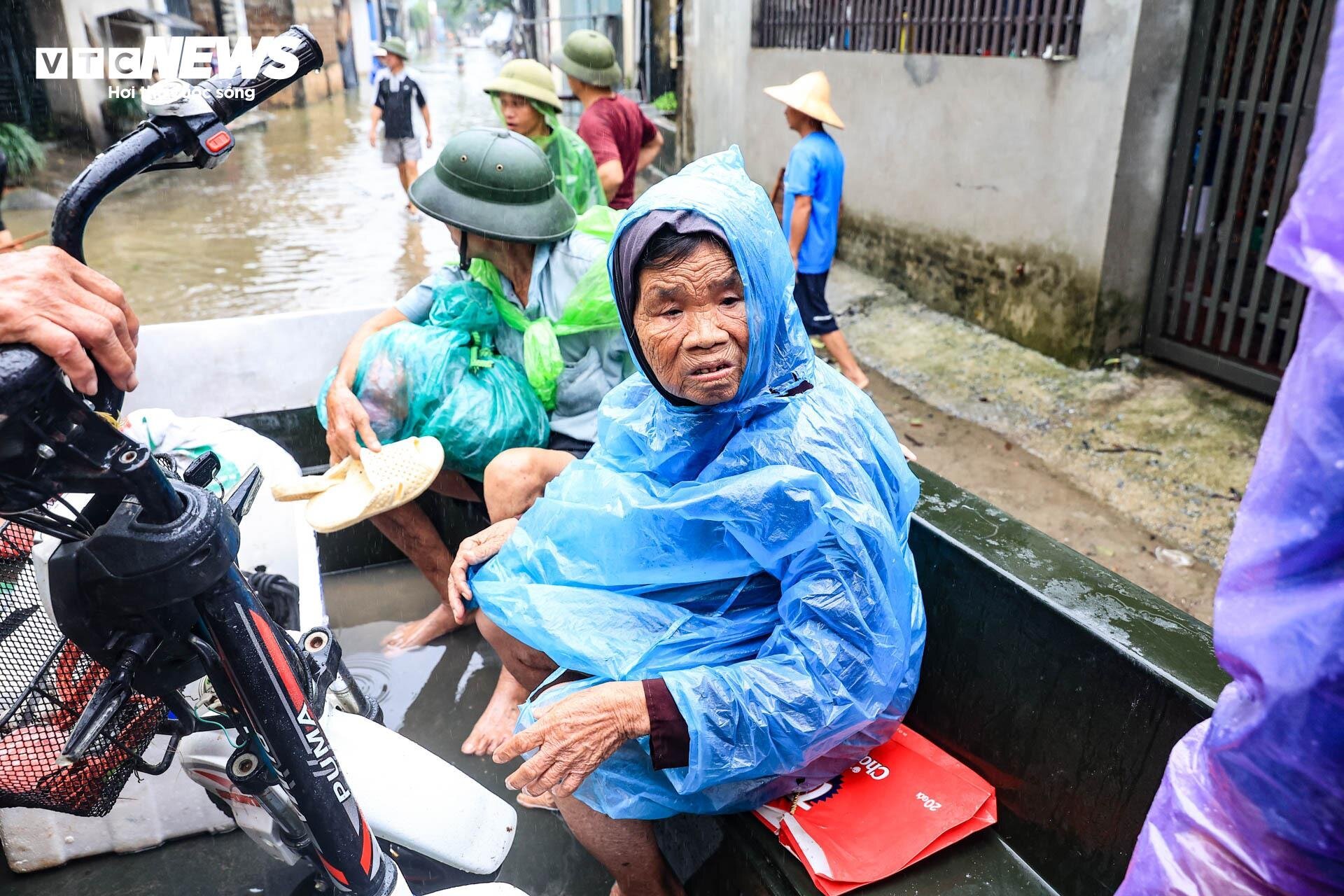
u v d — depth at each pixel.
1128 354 5.37
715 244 1.49
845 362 5.43
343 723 1.72
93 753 1.33
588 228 2.64
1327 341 0.85
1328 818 0.89
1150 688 1.53
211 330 2.85
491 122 18.70
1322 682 0.85
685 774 1.56
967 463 4.68
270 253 9.05
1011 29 5.60
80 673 1.36
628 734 1.50
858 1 7.04
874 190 6.94
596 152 5.27
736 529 1.58
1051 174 5.36
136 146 1.13
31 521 1.10
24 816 2.01
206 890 2.04
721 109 9.43
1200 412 4.79
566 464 2.45
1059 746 1.71
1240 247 4.76
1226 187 4.90
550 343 2.48
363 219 10.51
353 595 3.04
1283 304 4.79
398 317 2.71
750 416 1.63
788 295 1.62
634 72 14.21
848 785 1.82
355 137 17.39
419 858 1.74
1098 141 5.00
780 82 8.11
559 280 2.53
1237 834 0.98
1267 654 0.90
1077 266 5.26
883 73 6.68
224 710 1.53
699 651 1.68
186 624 1.19
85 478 1.06
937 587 1.96
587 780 1.68
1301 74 4.34
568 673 1.85
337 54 27.31
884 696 1.62
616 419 1.86
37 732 1.34
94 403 1.11
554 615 1.73
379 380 2.48
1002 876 1.76
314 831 1.35
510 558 1.89
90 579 1.11
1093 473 4.51
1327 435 0.84
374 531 3.12
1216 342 5.07
